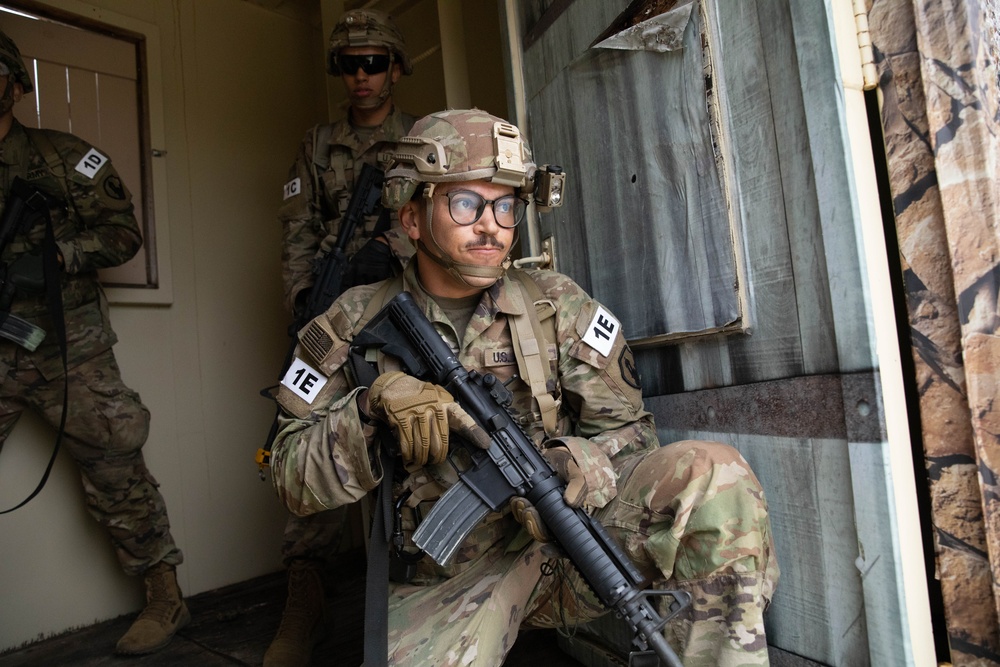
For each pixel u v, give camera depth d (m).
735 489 1.36
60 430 2.47
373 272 2.59
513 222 1.61
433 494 1.63
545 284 1.78
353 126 3.06
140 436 2.84
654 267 1.84
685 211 1.72
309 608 2.53
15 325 2.62
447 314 1.74
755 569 1.34
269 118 3.86
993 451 1.29
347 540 3.83
